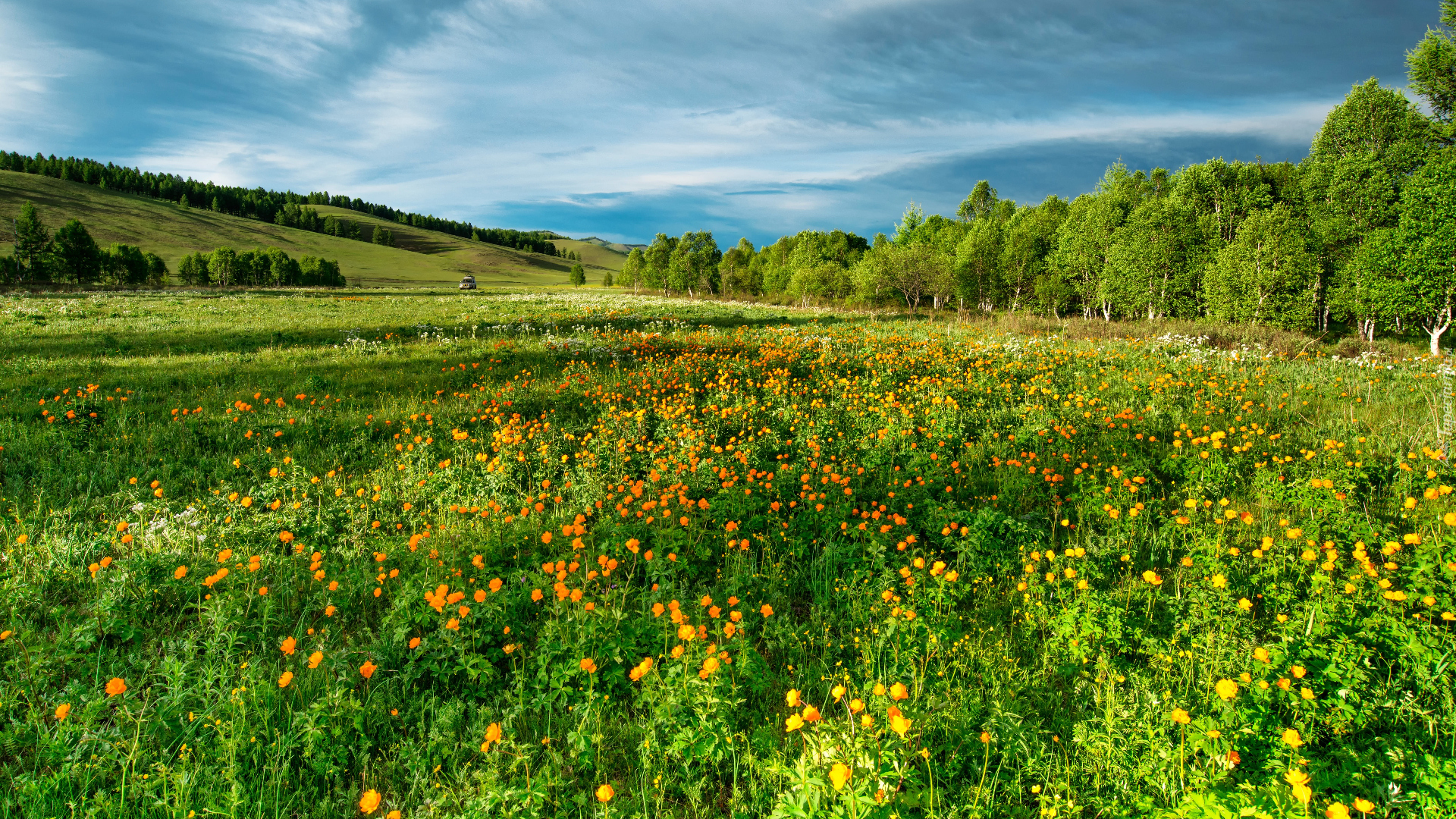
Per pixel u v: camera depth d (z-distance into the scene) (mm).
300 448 8336
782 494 6711
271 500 6691
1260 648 3402
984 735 3039
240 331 20484
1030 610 4383
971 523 5734
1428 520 5410
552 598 4684
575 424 9977
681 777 3270
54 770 3260
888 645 4078
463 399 11141
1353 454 7406
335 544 5828
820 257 67062
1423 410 9617
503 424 9547
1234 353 15148
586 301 43062
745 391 12117
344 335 19516
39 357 14320
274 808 3023
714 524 6102
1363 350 20469
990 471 7727
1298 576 4711
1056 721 3410
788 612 4844
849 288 56062
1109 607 4000
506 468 7328
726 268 74188
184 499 6793
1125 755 2994
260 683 3605
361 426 9492
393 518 6438
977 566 5145
